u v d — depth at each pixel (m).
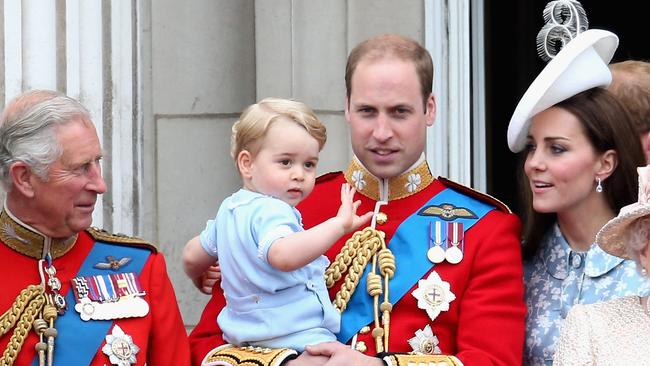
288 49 22.78
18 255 16.92
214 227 17.58
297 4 22.70
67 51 21.98
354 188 18.33
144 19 23.00
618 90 18.20
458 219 17.81
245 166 17.11
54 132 16.41
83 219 16.72
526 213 18.28
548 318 17.78
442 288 17.41
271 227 16.67
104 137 22.42
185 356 17.38
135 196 22.83
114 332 16.88
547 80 17.41
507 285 17.44
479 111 23.91
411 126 17.47
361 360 16.59
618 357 15.72
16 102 16.58
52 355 16.61
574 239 17.91
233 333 17.11
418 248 17.66
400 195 18.09
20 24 21.69
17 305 16.69
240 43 23.36
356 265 17.64
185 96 23.22
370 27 22.44
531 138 17.75
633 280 17.36
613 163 17.55
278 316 16.91
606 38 17.72
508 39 24.91
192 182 23.27
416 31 22.39
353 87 17.56
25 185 16.55
